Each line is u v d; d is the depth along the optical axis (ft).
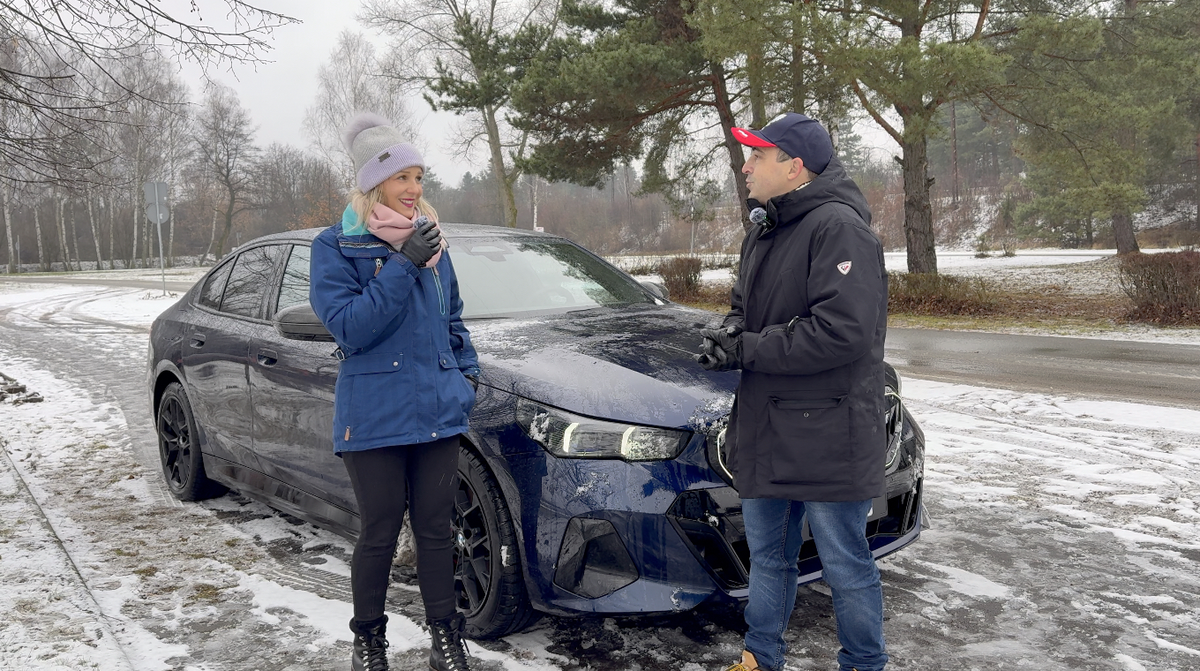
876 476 7.40
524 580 9.15
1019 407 22.82
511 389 9.55
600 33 66.69
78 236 256.73
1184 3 79.30
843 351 7.04
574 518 8.77
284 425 12.37
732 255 137.18
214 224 259.19
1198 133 108.47
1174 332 40.83
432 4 107.45
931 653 9.30
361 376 8.12
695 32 62.90
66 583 11.49
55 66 21.07
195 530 14.02
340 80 150.61
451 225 14.90
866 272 7.14
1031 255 140.87
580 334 11.10
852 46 48.06
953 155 240.53
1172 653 9.20
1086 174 60.44
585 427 8.89
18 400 26.23
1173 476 15.90
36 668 8.96
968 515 13.99
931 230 61.82
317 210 202.39
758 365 7.32
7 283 130.52
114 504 15.55
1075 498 14.78
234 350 13.60
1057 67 61.00
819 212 7.38
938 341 40.01
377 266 8.13
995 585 11.12
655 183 77.56
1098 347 36.45
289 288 13.29
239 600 11.08
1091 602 10.55
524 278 13.24
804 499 7.43
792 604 8.41
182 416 15.80
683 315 12.63
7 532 13.78
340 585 11.58
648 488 8.63
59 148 22.71
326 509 11.82
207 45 19.15
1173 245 142.51
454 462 8.61
